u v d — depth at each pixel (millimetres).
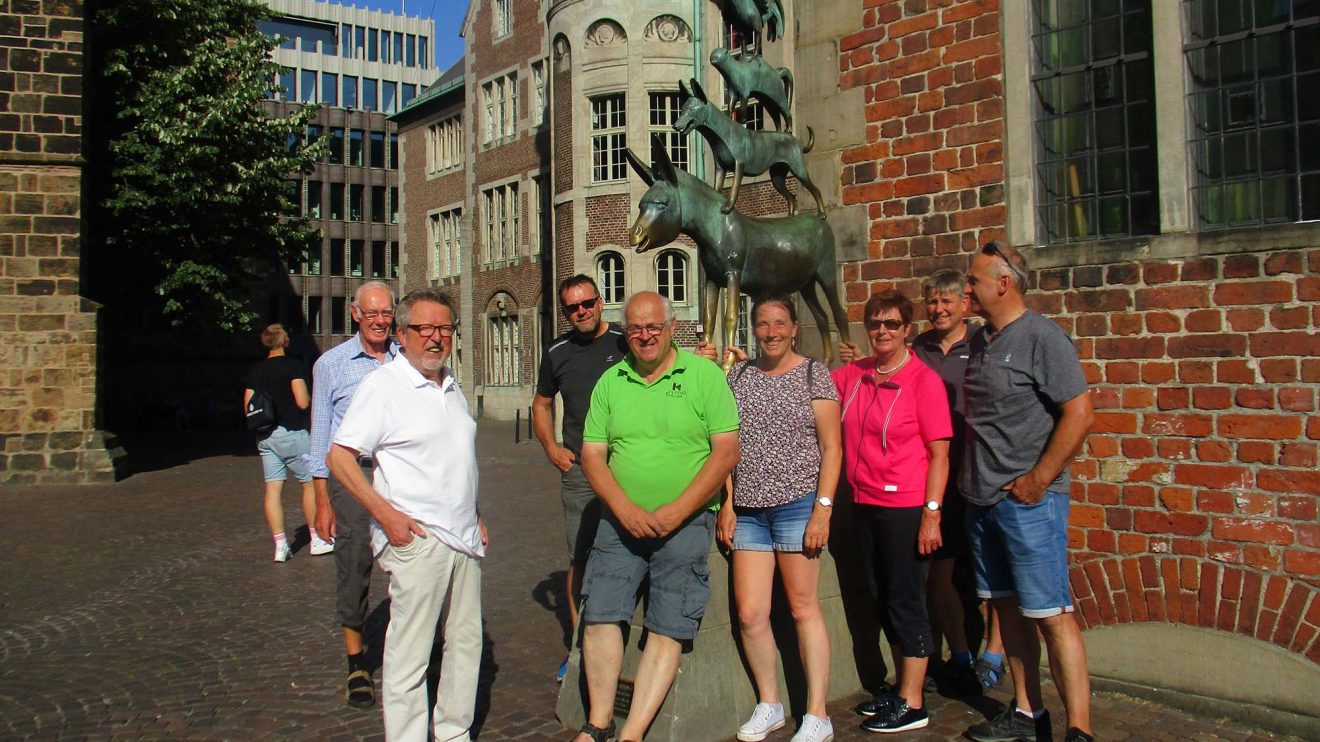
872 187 6219
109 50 18172
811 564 4461
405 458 4059
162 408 34188
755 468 4516
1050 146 5547
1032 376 4152
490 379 36594
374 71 65438
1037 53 5586
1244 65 4879
